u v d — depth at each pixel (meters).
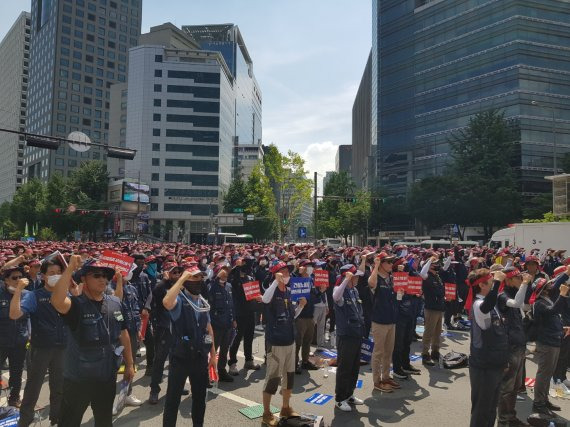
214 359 5.04
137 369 8.18
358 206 66.50
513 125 56.56
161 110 95.00
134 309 7.31
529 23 58.47
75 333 3.80
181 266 6.67
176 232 93.31
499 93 59.16
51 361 5.34
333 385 7.30
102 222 74.31
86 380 3.77
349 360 6.18
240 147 147.88
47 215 70.94
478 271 5.10
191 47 115.19
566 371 7.23
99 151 128.12
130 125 95.75
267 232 75.38
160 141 94.69
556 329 6.03
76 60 125.38
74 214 70.12
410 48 72.56
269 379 5.57
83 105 126.31
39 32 134.12
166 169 94.62
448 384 7.36
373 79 89.38
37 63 133.88
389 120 75.50
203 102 96.38
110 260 4.96
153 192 94.06
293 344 5.73
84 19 126.88
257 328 12.38
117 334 4.05
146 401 6.48
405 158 72.19
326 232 76.06
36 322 5.22
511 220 50.53
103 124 129.75
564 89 58.53
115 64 132.50
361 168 131.50
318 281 9.62
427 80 69.38
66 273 3.67
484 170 51.97
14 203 82.75
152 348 7.71
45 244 23.19
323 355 9.30
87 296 3.94
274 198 56.03
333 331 11.08
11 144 152.88
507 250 14.96
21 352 6.08
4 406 6.05
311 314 8.08
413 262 9.02
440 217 53.09
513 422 5.70
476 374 4.87
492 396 4.81
